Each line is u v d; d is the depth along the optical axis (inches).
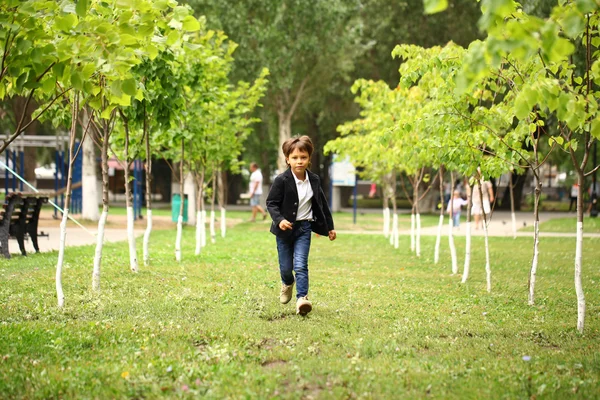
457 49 337.1
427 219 1498.5
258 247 711.1
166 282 409.7
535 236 366.6
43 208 1386.6
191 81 502.0
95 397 187.2
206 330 270.7
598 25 261.9
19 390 192.5
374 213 1784.0
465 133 361.7
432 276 497.7
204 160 695.1
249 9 1293.1
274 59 1273.4
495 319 314.7
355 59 1530.5
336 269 525.7
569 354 245.0
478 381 206.2
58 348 236.7
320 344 252.4
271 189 316.5
